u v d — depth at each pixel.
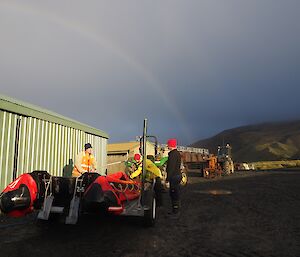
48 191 5.28
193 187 14.55
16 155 7.63
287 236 5.27
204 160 25.14
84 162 7.71
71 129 10.76
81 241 5.00
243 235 5.38
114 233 5.58
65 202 5.35
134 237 5.29
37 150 8.56
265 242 4.93
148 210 5.89
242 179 19.72
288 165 47.00
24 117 8.03
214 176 22.83
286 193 11.29
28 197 4.96
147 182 8.41
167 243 4.92
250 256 4.25
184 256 4.25
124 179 6.93
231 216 7.11
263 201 9.34
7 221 6.37
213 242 4.96
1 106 7.00
